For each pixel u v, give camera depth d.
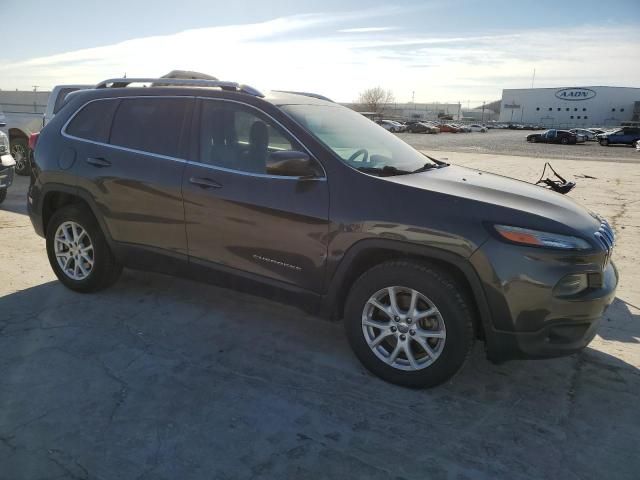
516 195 3.31
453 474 2.54
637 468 2.62
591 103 107.25
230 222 3.66
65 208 4.51
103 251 4.39
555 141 43.12
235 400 3.10
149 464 2.54
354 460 2.62
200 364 3.50
